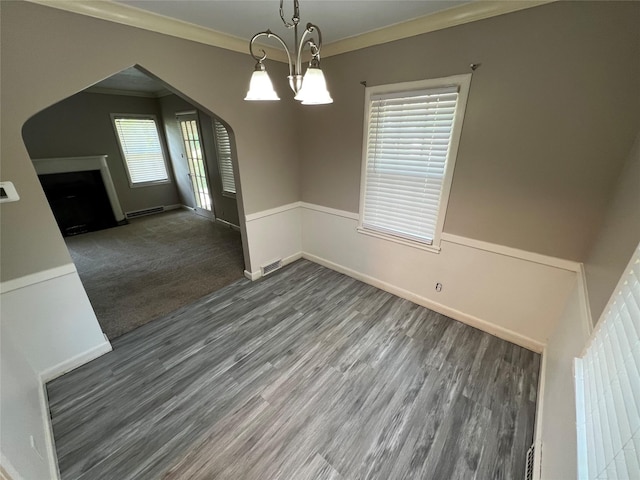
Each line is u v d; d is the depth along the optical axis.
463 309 2.49
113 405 1.76
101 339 2.15
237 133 2.69
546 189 1.83
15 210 1.65
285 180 3.29
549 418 1.41
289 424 1.65
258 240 3.22
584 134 1.61
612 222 1.44
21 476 1.04
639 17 1.35
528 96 1.74
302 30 2.22
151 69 2.05
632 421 0.67
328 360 2.11
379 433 1.59
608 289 1.17
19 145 1.61
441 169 2.26
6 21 1.48
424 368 2.03
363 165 2.73
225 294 3.00
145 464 1.45
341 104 2.71
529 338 2.18
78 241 4.57
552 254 1.92
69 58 1.70
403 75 2.22
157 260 3.84
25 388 1.54
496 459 1.46
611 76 1.47
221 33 2.28
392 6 1.81
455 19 1.86
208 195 5.61
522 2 1.62
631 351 0.80
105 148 5.30
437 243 2.46
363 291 3.03
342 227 3.20
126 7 1.80
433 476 1.40
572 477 0.86
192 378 1.96
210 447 1.53
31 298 1.78
